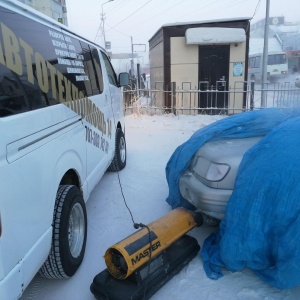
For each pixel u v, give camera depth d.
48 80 2.51
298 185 2.22
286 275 2.23
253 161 2.57
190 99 11.28
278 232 2.26
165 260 2.64
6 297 1.66
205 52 10.98
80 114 3.19
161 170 5.52
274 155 2.45
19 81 2.06
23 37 2.23
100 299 2.41
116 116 5.21
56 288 2.63
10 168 1.75
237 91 10.62
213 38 10.49
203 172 2.98
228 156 2.86
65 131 2.70
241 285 2.59
